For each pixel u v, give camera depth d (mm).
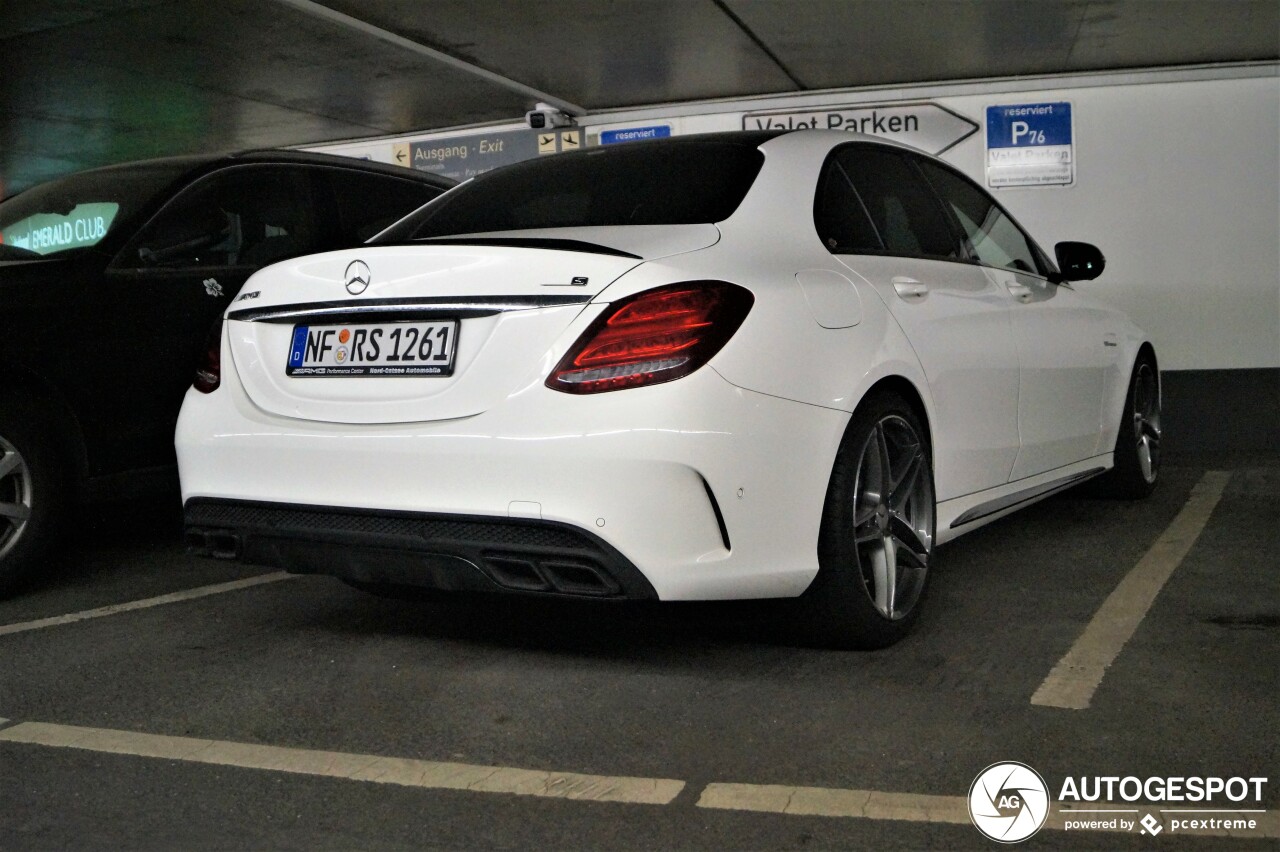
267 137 10883
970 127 9352
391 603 4230
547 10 7348
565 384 2924
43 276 4625
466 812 2438
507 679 3295
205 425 3420
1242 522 5547
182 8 6957
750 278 3127
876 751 2721
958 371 3889
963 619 3877
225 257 5207
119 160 11648
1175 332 9234
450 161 10688
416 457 3035
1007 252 4840
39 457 4516
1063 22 7742
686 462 2885
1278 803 2430
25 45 7688
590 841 2299
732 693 3137
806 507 3158
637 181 3678
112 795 2543
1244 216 9055
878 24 7727
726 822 2369
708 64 8695
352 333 3230
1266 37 8227
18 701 3193
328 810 2457
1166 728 2842
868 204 3912
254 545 3369
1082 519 5695
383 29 7652
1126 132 9164
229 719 3016
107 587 4668
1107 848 2252
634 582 2918
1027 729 2846
